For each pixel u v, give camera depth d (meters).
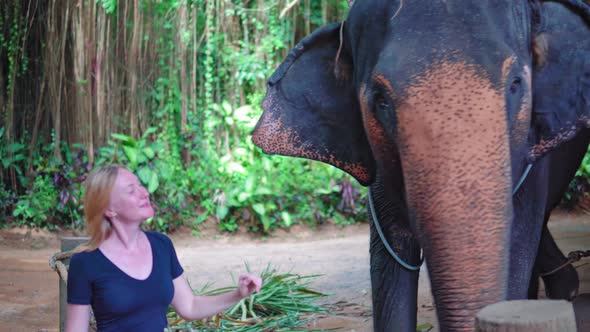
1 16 11.34
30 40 11.44
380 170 2.79
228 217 11.09
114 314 2.68
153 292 2.74
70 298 2.68
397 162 2.72
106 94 11.16
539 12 2.90
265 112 3.32
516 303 2.06
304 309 5.29
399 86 2.43
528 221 3.22
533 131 2.94
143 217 2.75
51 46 10.98
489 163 2.29
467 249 2.23
